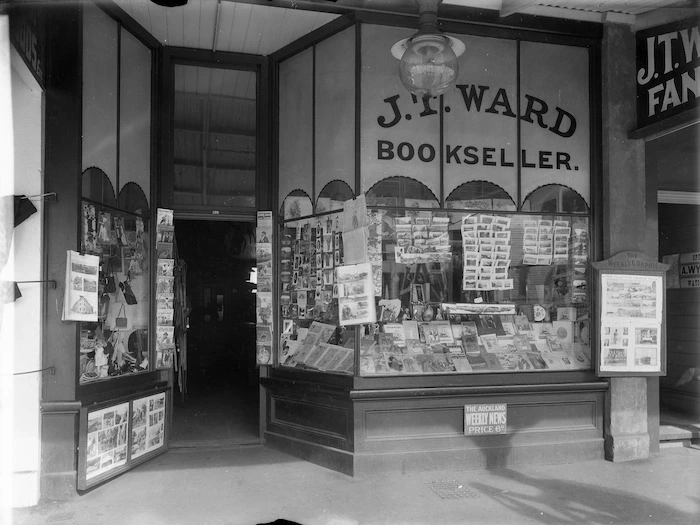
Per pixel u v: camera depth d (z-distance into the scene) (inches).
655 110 218.5
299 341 228.7
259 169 241.1
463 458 206.4
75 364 179.2
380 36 211.9
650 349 222.4
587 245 229.5
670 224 307.0
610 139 225.9
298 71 232.1
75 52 184.2
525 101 223.9
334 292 217.9
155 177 230.1
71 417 178.5
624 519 163.0
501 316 221.0
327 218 220.7
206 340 438.9
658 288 224.2
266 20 215.8
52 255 179.5
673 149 240.1
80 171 184.5
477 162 218.8
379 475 199.8
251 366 382.0
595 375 221.8
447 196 216.1
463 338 216.1
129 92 216.8
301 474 201.8
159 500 177.3
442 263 216.1
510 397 213.2
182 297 279.6
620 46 227.3
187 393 349.7
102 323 199.5
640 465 213.2
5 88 168.6
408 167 213.0
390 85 212.1
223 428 263.1
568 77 228.4
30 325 175.9
